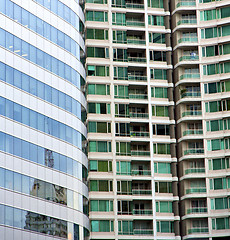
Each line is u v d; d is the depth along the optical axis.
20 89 103.75
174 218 155.88
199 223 157.12
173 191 158.50
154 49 165.62
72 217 112.69
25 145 103.06
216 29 166.50
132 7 167.12
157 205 156.00
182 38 167.25
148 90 162.62
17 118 102.12
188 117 161.75
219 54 165.00
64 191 111.38
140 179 156.12
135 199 154.50
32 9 109.50
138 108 164.12
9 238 96.88
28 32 107.69
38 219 103.69
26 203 101.44
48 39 112.94
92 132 154.25
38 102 107.75
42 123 108.00
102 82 157.75
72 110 117.38
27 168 102.75
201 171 159.75
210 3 168.00
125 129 156.88
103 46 160.25
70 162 114.44
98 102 156.62
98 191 151.00
